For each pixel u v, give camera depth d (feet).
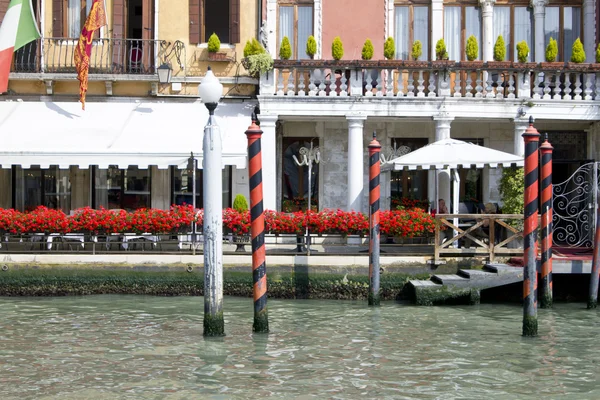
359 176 61.05
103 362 34.37
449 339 39.22
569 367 34.04
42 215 52.85
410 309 47.73
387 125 68.03
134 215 53.11
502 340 39.06
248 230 52.95
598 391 30.63
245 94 65.26
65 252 53.16
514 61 66.28
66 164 56.13
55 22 65.51
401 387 30.86
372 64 60.80
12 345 37.45
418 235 52.70
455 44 67.21
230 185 65.31
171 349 36.73
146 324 42.63
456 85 63.36
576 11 67.26
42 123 60.23
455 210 55.77
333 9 66.18
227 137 59.52
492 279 48.98
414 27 67.05
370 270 48.96
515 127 62.23
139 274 52.95
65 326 42.01
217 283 38.96
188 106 64.13
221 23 65.87
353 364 34.24
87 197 65.87
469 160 53.67
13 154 56.08
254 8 65.82
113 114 62.44
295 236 52.70
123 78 63.98
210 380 31.68
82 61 61.46
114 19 65.36
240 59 65.41
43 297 52.42
